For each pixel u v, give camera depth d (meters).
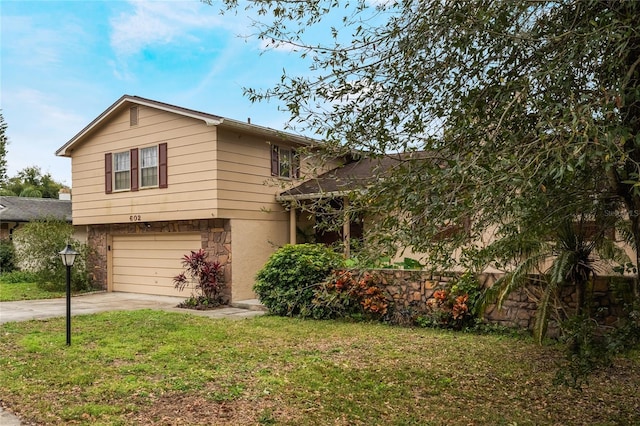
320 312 9.52
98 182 14.26
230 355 6.49
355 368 5.92
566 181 2.96
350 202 3.35
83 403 4.57
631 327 3.52
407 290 9.03
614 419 4.38
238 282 11.99
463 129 2.83
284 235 13.45
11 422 4.12
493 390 5.16
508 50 2.94
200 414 4.35
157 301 12.58
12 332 7.94
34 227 15.38
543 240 5.98
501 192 2.43
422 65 3.15
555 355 6.50
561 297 7.33
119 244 14.76
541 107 2.56
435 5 2.94
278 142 13.31
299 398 4.81
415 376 5.61
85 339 7.37
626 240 5.91
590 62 2.73
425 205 2.70
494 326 7.96
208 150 11.73
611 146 2.14
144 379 5.33
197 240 12.87
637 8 2.46
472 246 4.05
